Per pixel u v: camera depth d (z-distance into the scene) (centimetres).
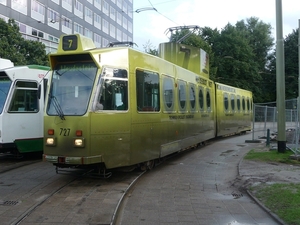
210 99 1639
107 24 5497
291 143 1453
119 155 828
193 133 1336
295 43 5406
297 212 597
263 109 2055
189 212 634
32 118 1180
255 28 6025
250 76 5072
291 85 5338
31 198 714
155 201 705
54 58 841
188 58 1571
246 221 586
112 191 766
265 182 826
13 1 3319
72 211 627
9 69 1133
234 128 2200
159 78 1018
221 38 4900
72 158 772
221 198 732
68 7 4316
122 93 845
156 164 1091
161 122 1016
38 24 3716
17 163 1147
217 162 1184
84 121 769
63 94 817
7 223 566
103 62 811
